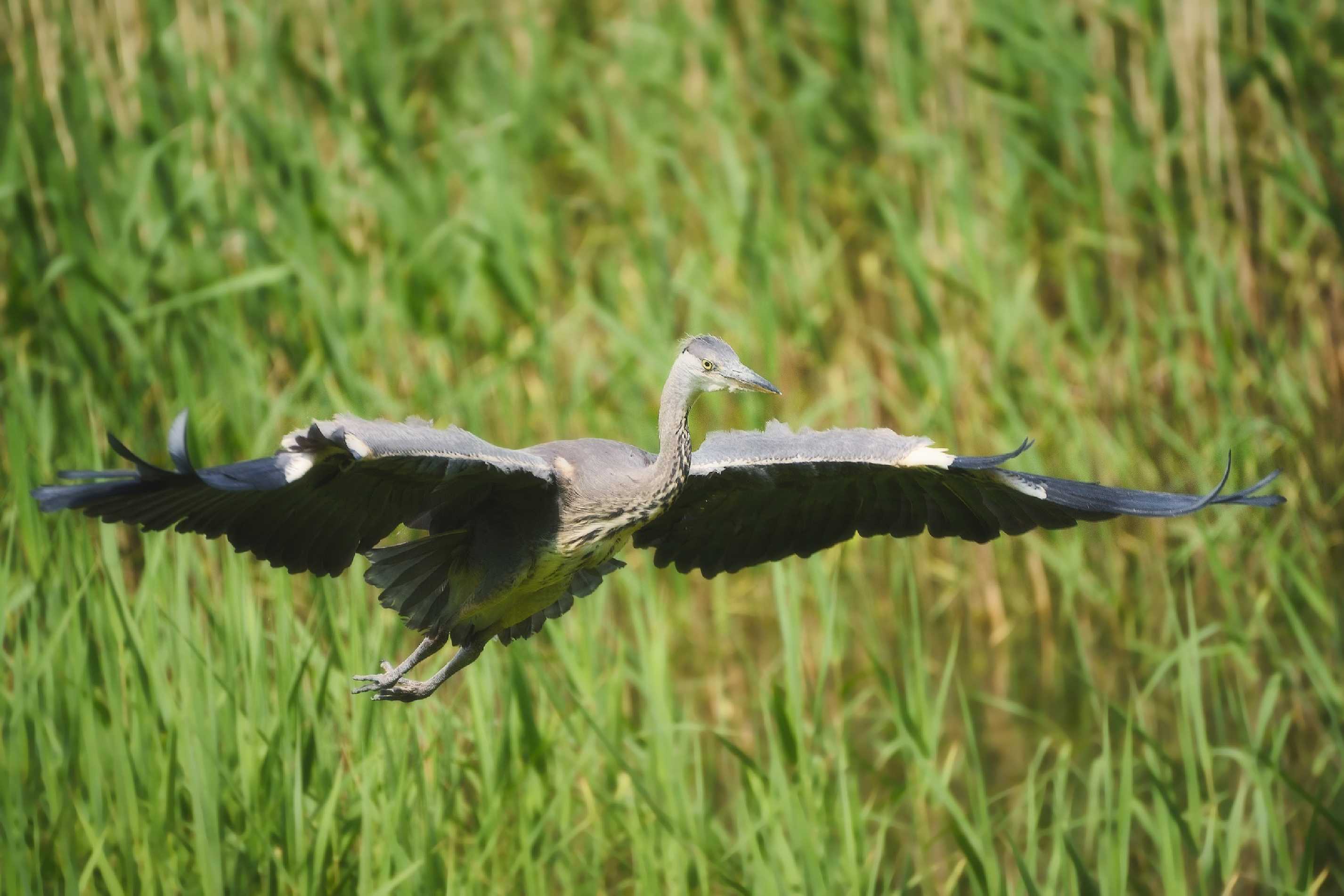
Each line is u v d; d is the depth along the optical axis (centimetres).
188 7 1378
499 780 892
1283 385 1355
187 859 838
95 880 845
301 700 898
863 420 1346
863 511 835
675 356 1322
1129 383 1384
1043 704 1191
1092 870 962
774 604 1298
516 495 757
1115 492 736
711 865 872
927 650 1277
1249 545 1295
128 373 1235
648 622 1232
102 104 1349
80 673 860
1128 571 1340
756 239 1351
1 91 1334
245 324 1300
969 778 963
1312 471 1345
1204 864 842
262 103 1427
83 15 1348
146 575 916
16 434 988
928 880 955
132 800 820
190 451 1152
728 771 1100
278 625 899
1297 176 1424
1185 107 1395
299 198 1292
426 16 1716
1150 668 1207
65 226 1255
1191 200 1408
